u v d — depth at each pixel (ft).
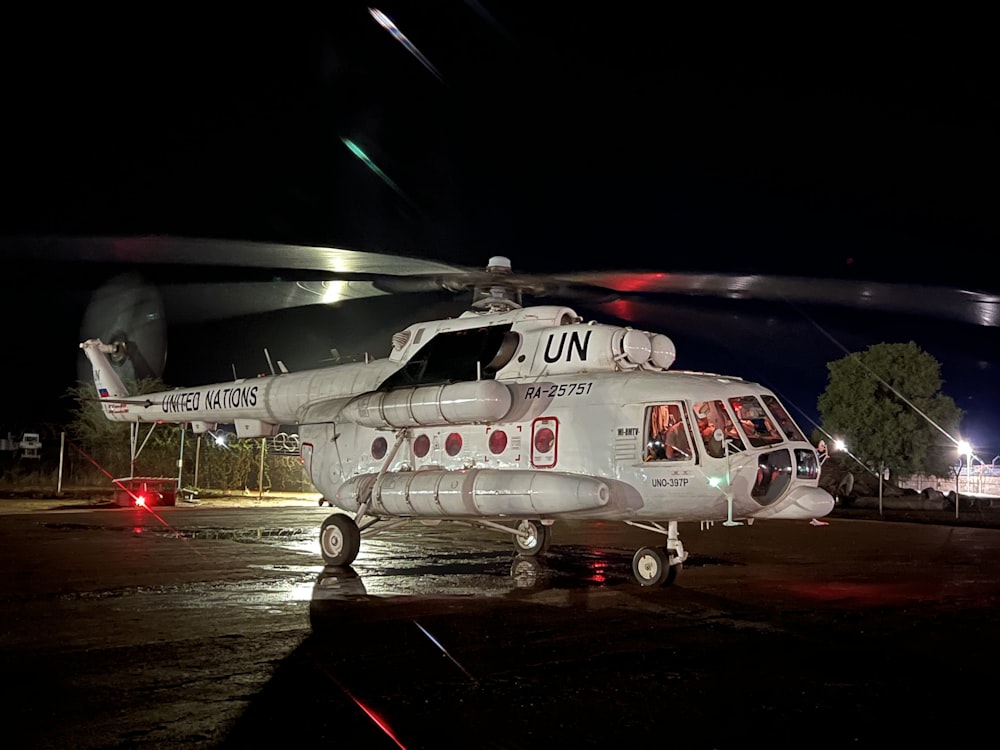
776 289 35.14
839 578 40.22
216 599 31.07
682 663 22.50
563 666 21.90
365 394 42.06
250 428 50.55
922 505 103.19
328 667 21.39
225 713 17.53
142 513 73.82
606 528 69.41
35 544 48.42
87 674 20.44
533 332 39.40
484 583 35.99
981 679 21.53
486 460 38.11
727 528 71.51
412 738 16.28
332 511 79.71
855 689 20.36
